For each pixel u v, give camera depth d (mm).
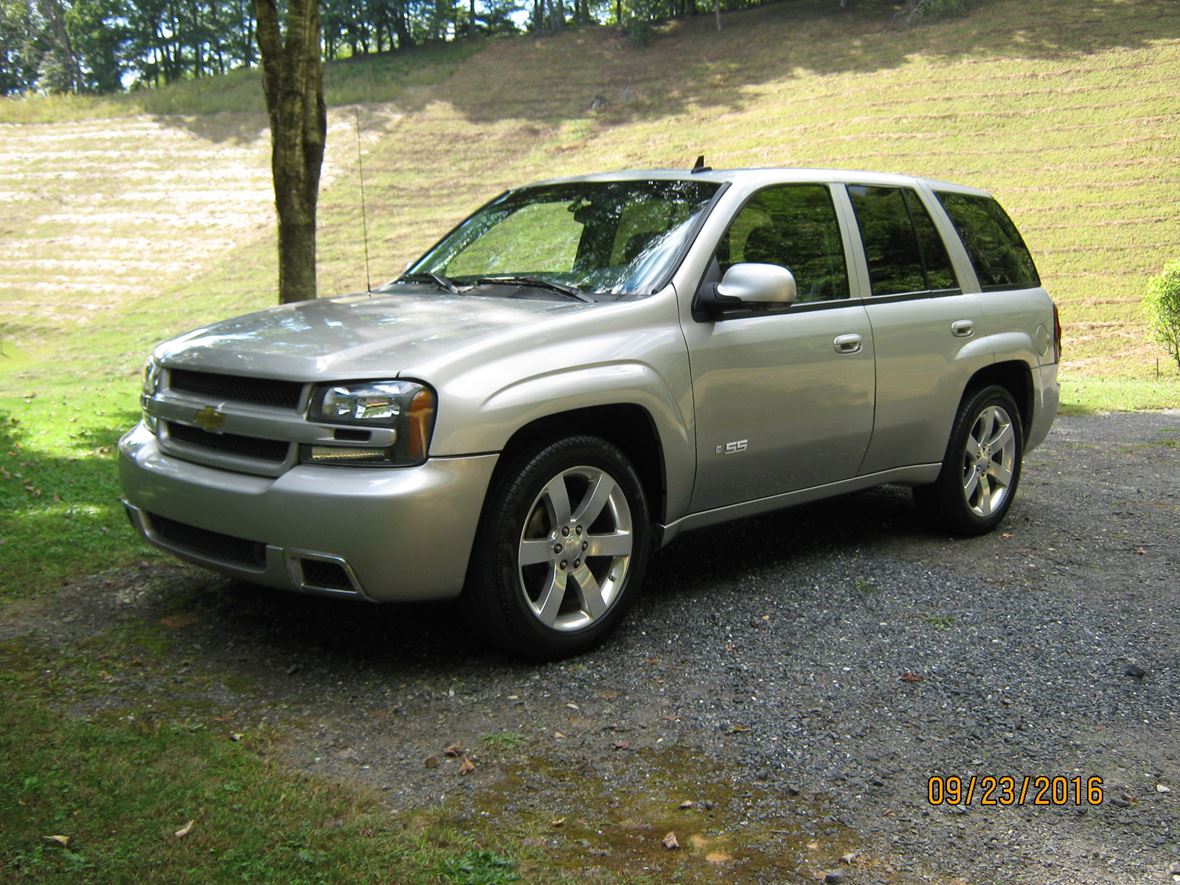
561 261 4492
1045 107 36656
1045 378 5973
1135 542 5578
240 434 3576
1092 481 7219
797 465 4609
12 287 30000
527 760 3055
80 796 2678
